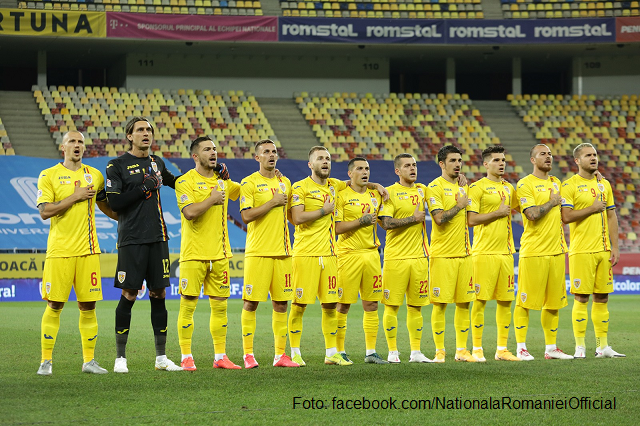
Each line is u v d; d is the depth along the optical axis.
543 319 13.56
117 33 38.53
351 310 23.50
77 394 9.26
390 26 41.66
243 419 7.96
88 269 11.21
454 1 45.91
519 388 9.80
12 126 39.41
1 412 8.23
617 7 45.75
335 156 41.94
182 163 37.66
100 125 40.44
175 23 39.22
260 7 44.44
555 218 13.47
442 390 9.62
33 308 23.83
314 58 46.50
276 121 43.88
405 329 18.25
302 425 7.73
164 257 11.42
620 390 9.67
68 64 46.75
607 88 47.94
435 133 44.56
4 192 31.67
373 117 45.00
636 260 32.00
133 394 9.27
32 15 37.38
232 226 32.75
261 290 12.01
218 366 11.82
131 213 11.24
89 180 11.51
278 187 12.42
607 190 13.93
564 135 45.19
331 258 12.47
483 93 52.25
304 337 16.52
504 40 42.19
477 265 13.26
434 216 12.81
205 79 45.12
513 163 42.84
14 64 46.03
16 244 29.66
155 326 11.57
